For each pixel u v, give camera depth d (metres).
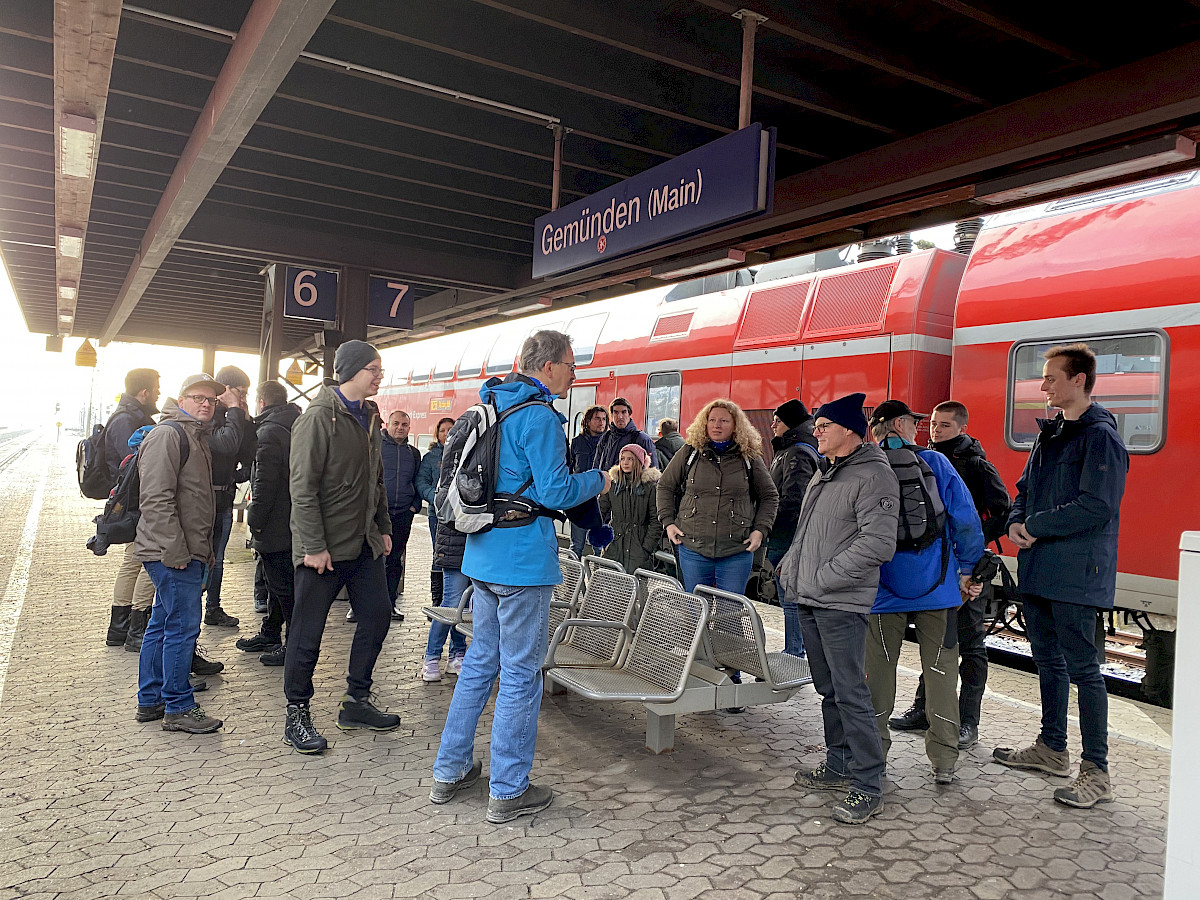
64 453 41.94
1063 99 4.65
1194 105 4.15
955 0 3.96
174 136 6.66
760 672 4.07
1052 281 6.59
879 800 3.43
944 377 7.70
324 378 9.44
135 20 4.73
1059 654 3.89
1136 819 3.46
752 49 4.27
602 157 6.54
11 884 2.79
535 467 3.31
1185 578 1.99
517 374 3.55
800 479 5.48
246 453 6.41
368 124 6.34
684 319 10.41
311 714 4.55
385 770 3.81
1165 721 4.99
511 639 3.34
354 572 4.29
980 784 3.81
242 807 3.40
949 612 3.77
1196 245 5.77
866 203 6.12
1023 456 6.66
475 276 10.09
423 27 4.66
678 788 3.70
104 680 5.03
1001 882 2.93
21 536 11.30
